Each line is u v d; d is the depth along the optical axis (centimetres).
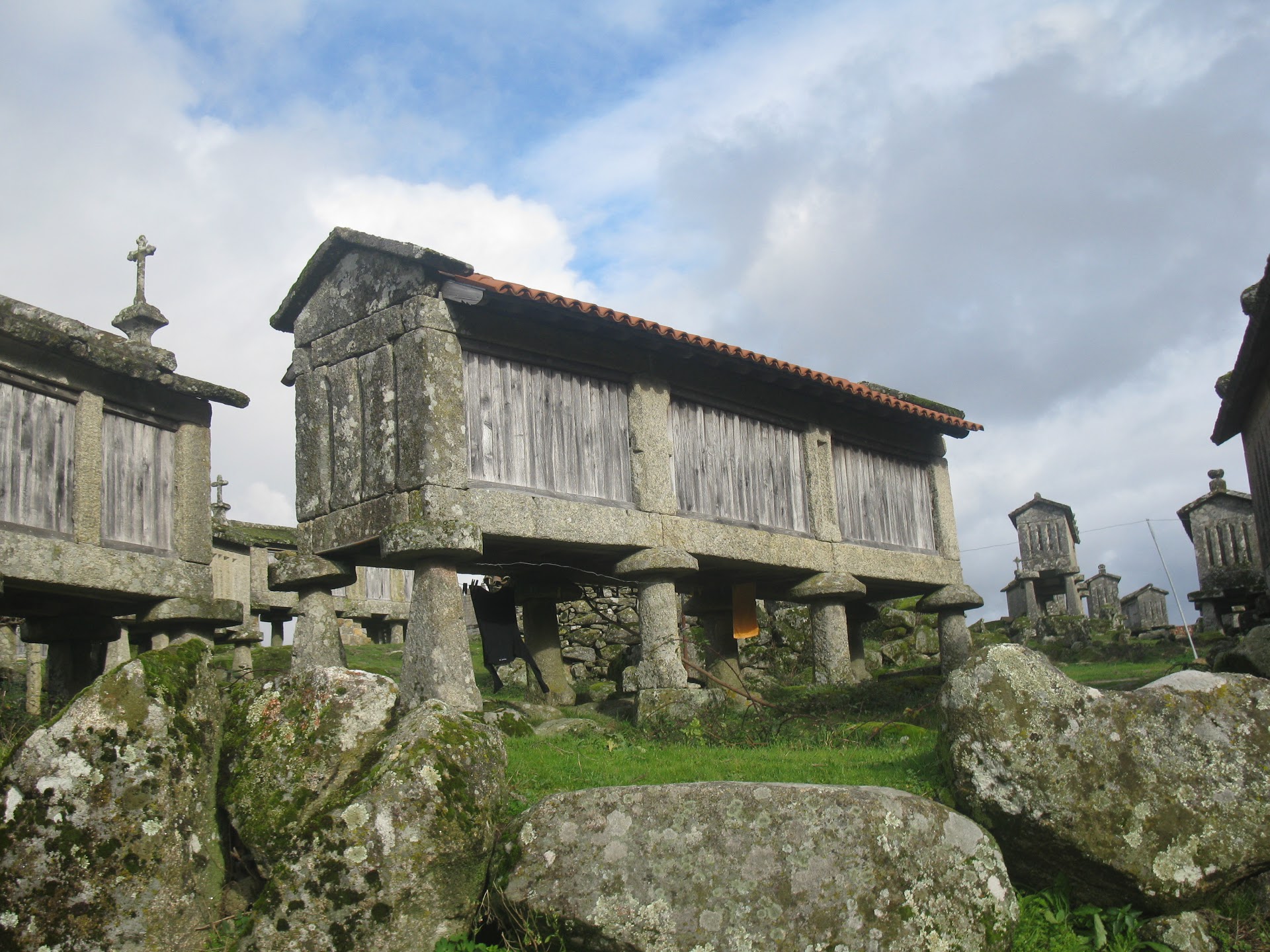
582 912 453
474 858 469
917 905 460
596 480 942
